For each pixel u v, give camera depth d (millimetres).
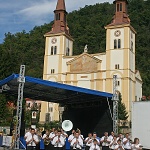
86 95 24281
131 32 60844
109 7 133750
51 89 23312
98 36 105562
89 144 16547
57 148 16766
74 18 122625
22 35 118875
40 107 64250
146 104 19047
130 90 57562
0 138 22156
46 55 66688
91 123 26703
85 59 62000
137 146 16297
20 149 17047
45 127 43719
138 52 113250
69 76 62781
